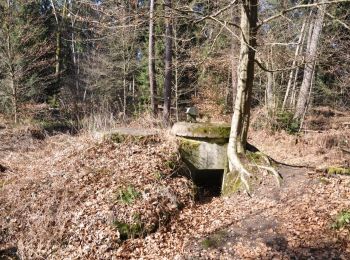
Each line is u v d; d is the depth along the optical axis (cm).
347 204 529
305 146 1143
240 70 688
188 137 753
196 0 787
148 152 709
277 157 1034
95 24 780
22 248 533
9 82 1487
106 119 1048
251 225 534
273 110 1391
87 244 505
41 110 1678
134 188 595
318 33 1259
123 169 651
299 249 449
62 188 605
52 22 2084
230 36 1153
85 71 2062
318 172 684
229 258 457
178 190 640
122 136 750
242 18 669
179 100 2008
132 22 664
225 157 740
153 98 1398
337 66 1312
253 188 647
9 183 673
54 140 966
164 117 1277
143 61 2083
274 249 459
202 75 1762
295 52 1254
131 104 2250
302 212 539
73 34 2202
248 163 688
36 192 619
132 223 532
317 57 1096
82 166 670
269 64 1256
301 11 1259
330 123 1527
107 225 525
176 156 710
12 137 1137
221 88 1991
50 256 505
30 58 1541
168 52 1426
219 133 743
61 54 2164
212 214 598
